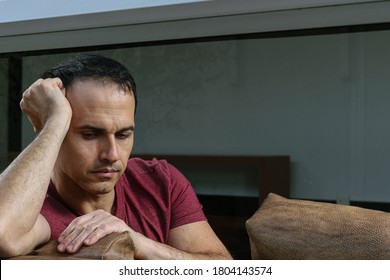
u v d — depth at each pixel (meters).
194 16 2.12
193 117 3.10
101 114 1.44
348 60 2.96
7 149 2.81
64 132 1.41
